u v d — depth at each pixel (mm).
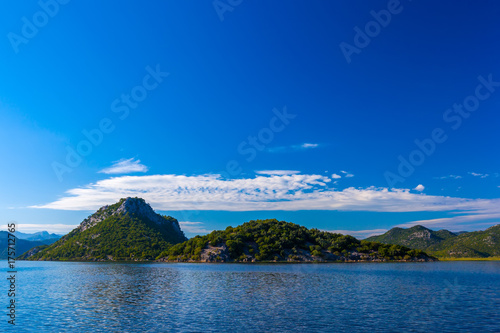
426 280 116062
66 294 82875
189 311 59750
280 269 172750
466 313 57938
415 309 61594
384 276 131750
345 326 48719
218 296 78438
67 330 46938
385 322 51156
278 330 46469
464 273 148375
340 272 151750
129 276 135875
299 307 63531
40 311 60344
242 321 51719
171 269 178875
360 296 77938
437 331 46188
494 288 93688
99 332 45625
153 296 78875
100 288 95125
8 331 46531
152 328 47625
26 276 139125
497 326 48906
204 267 194625
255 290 89438
